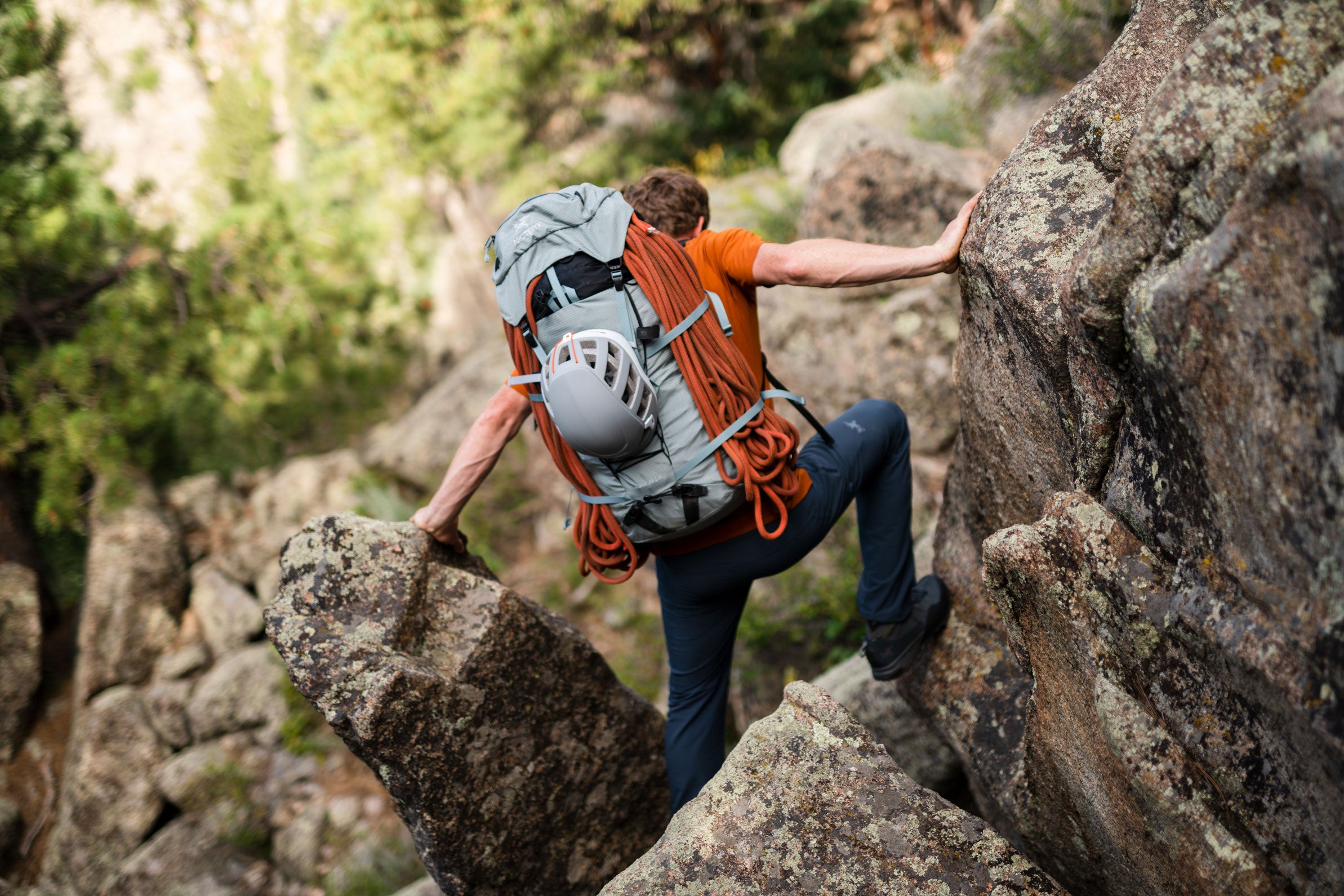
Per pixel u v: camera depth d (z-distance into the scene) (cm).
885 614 237
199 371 815
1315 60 114
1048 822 192
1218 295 114
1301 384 103
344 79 929
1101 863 180
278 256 865
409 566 234
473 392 815
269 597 748
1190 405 126
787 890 166
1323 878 121
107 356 717
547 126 1040
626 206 192
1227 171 118
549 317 187
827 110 753
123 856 617
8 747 691
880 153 470
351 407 987
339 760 646
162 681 698
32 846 649
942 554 254
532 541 760
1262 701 121
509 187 988
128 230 741
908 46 946
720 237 200
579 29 936
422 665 225
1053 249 160
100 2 1033
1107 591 146
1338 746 103
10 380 712
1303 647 109
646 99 1084
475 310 1165
